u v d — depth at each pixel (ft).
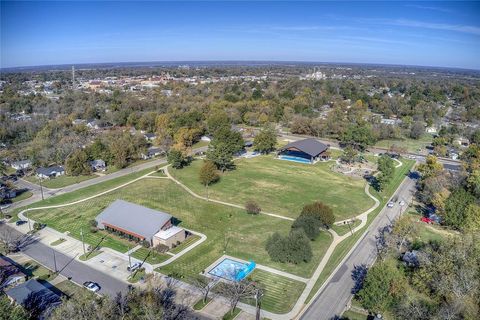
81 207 311.68
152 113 630.33
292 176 396.98
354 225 281.54
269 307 185.57
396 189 362.94
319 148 459.32
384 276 175.94
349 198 335.26
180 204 319.27
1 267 212.84
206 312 180.75
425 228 274.57
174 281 206.59
